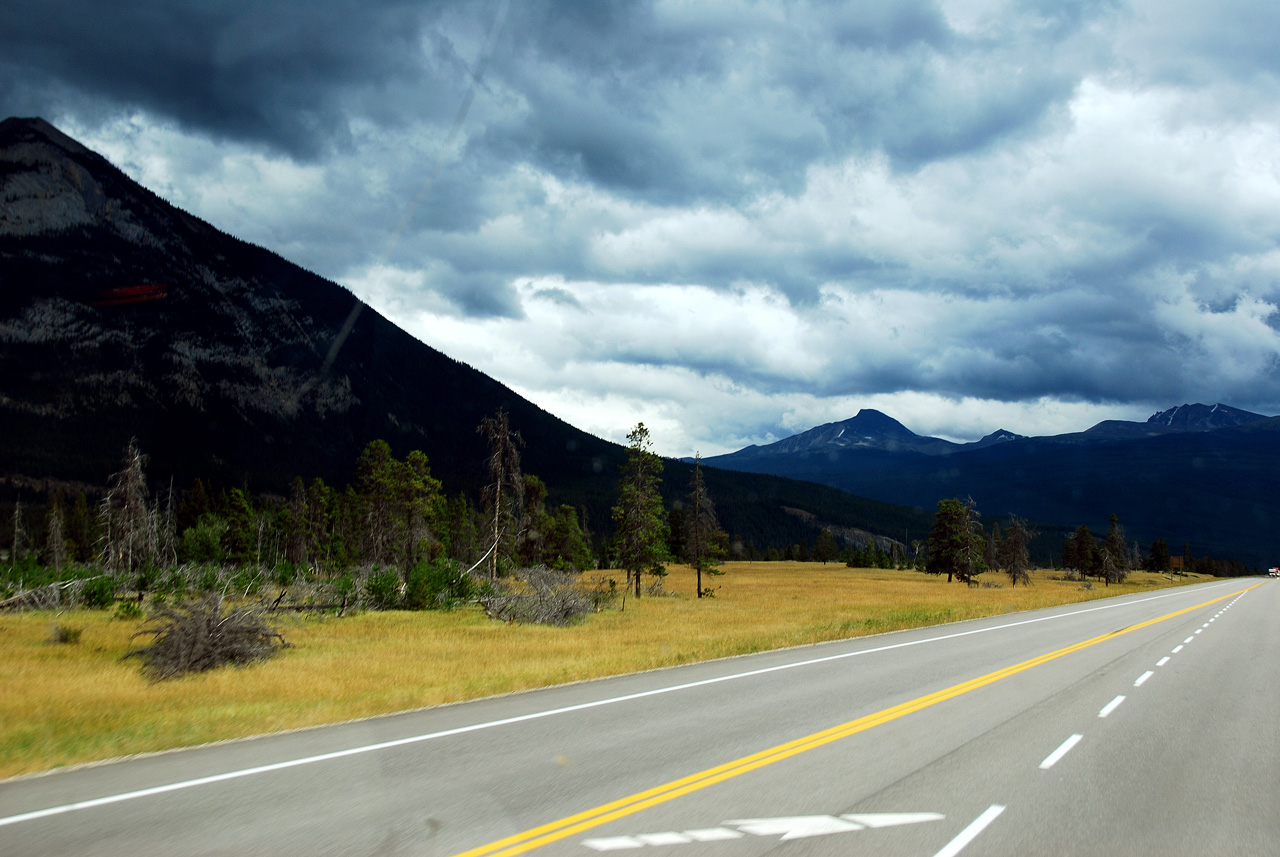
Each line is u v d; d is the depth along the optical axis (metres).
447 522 80.50
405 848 5.32
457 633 23.09
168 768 7.40
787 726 9.45
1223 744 8.95
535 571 46.84
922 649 18.56
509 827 5.75
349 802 6.33
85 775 7.15
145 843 5.38
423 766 7.50
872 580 89.62
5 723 9.68
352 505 81.69
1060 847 5.56
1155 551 164.00
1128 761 8.08
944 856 5.31
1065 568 141.25
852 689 12.36
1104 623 27.75
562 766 7.51
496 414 50.38
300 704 10.93
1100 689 12.80
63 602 29.66
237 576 35.75
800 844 5.47
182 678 14.21
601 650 18.22
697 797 6.55
